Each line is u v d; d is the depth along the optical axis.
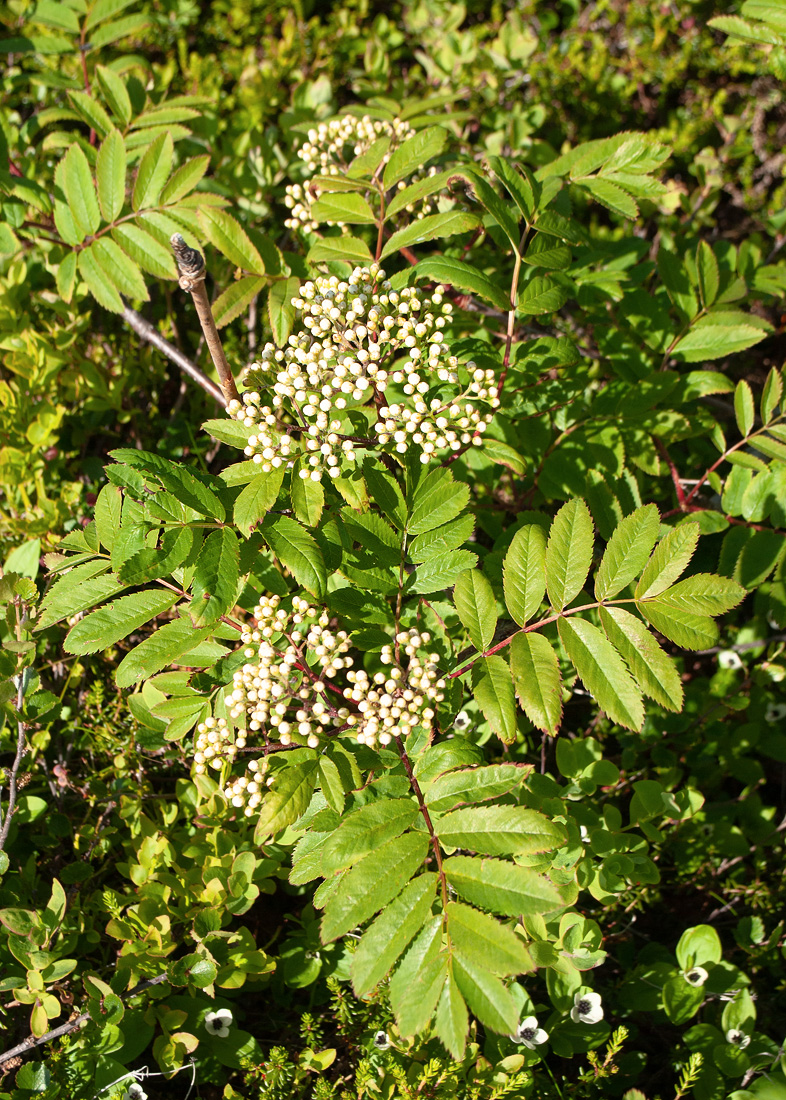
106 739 0.56
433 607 0.49
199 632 0.43
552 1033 0.50
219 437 0.45
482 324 0.59
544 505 0.64
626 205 0.54
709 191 0.80
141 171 0.56
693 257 0.70
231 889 0.49
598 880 0.49
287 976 0.51
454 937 0.37
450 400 0.50
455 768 0.42
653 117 0.94
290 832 0.45
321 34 0.91
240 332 0.73
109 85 0.62
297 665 0.44
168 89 0.87
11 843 0.53
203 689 0.45
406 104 0.66
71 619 0.54
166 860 0.50
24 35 0.79
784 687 0.63
